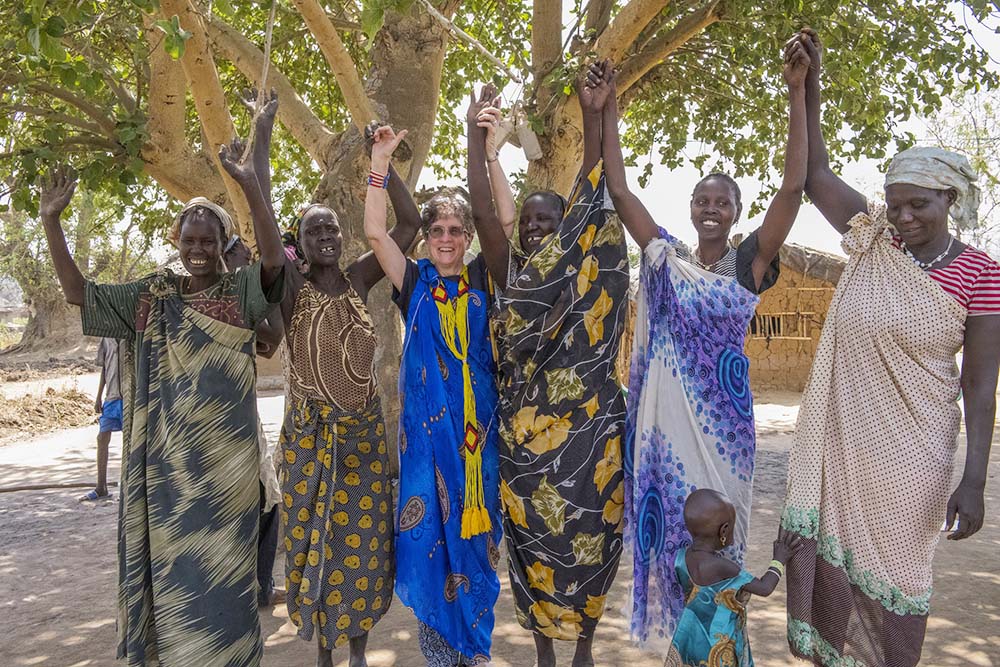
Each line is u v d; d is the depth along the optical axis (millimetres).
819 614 2990
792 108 3074
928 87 8391
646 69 8219
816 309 15734
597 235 3375
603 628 4309
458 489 3482
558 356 3365
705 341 3230
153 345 3203
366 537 3521
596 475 3357
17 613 4785
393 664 3904
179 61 6828
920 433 2812
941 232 2795
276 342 3773
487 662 3619
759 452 9289
